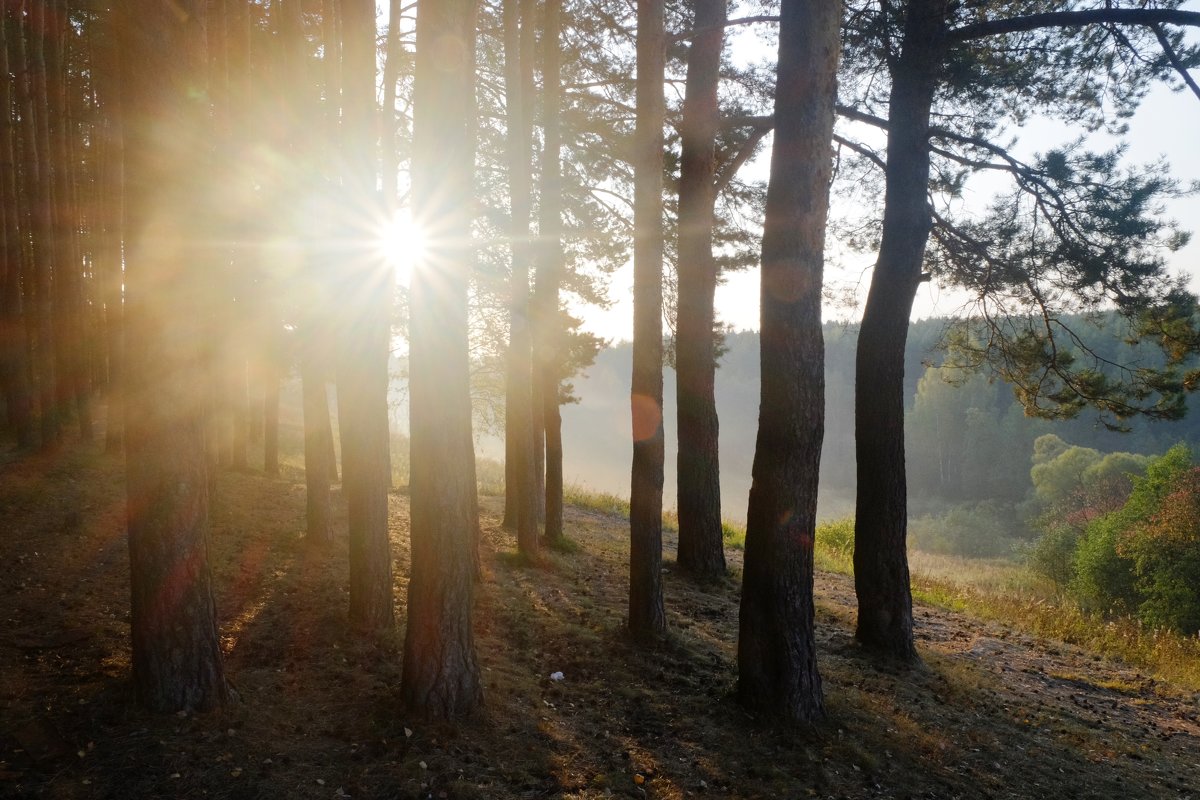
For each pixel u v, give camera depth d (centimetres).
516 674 657
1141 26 845
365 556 689
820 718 635
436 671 534
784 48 625
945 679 841
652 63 779
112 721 457
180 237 463
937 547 5272
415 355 531
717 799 498
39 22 1195
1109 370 1010
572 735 559
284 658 605
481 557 1011
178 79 462
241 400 1450
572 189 1277
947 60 852
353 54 723
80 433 1362
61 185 1302
